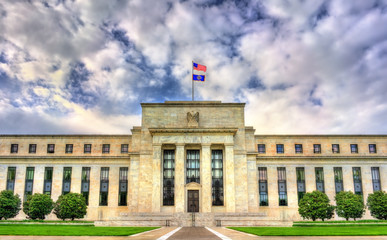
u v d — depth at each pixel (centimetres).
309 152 7356
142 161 6856
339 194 6319
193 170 6825
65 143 7425
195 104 7162
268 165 7281
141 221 5291
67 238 3112
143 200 6694
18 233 3475
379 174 7212
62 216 5919
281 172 7275
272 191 7150
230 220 5259
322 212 5866
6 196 6088
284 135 7462
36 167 7269
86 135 7462
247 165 7056
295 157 7256
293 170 7256
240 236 3303
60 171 7244
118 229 4175
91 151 7388
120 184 7188
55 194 7119
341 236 3234
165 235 3453
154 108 7144
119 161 7275
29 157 7269
